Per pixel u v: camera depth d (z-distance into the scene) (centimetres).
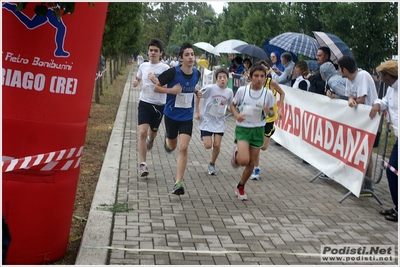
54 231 428
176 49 4047
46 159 401
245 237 521
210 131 769
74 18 395
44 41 389
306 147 859
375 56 1348
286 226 562
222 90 760
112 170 765
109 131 1162
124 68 5006
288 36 1183
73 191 438
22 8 366
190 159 907
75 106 410
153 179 743
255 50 1457
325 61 857
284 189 722
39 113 396
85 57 407
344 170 698
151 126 771
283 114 1008
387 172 600
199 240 506
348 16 1335
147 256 458
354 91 691
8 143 397
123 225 537
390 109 614
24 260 418
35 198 408
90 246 466
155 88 654
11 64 389
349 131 692
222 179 764
